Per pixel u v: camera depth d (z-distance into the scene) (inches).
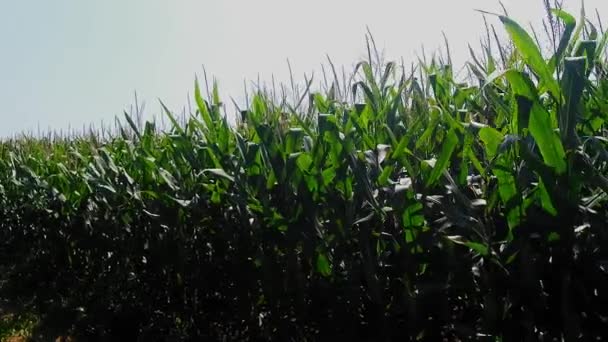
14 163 295.6
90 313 192.4
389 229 106.9
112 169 189.9
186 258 152.5
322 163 114.1
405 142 99.3
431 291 94.3
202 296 154.5
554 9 85.7
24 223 285.3
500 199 88.7
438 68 131.7
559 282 82.6
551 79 79.5
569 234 79.7
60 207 234.8
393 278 104.5
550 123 77.4
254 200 124.6
